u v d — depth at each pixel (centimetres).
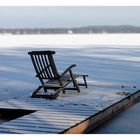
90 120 534
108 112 608
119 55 2142
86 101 666
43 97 707
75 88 778
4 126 486
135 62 1700
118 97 707
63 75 771
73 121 506
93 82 1015
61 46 3139
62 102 660
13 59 1897
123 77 1153
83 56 2080
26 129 471
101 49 2700
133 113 659
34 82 1050
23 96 744
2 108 612
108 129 539
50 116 542
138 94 810
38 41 4484
